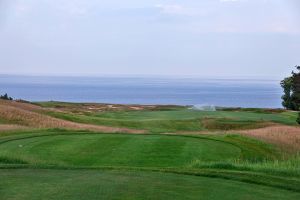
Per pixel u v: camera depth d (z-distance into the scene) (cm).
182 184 1248
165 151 2056
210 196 1128
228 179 1336
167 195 1117
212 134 2738
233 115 5969
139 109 7694
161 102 17288
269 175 1404
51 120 4141
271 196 1158
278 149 2425
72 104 8175
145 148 2112
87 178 1276
